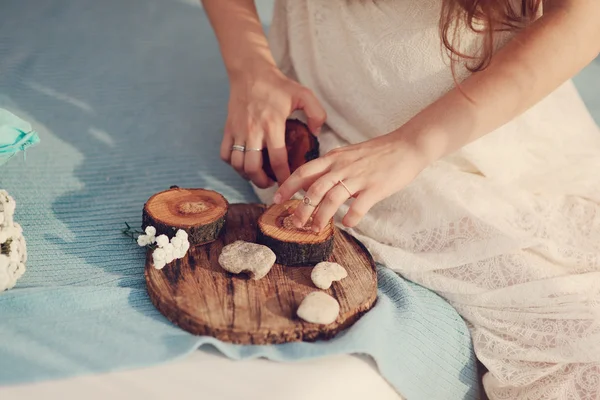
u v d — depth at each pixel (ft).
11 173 3.67
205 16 5.60
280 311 2.87
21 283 3.05
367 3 3.45
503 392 3.12
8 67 4.56
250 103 3.59
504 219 3.25
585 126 3.64
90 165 3.81
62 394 2.62
